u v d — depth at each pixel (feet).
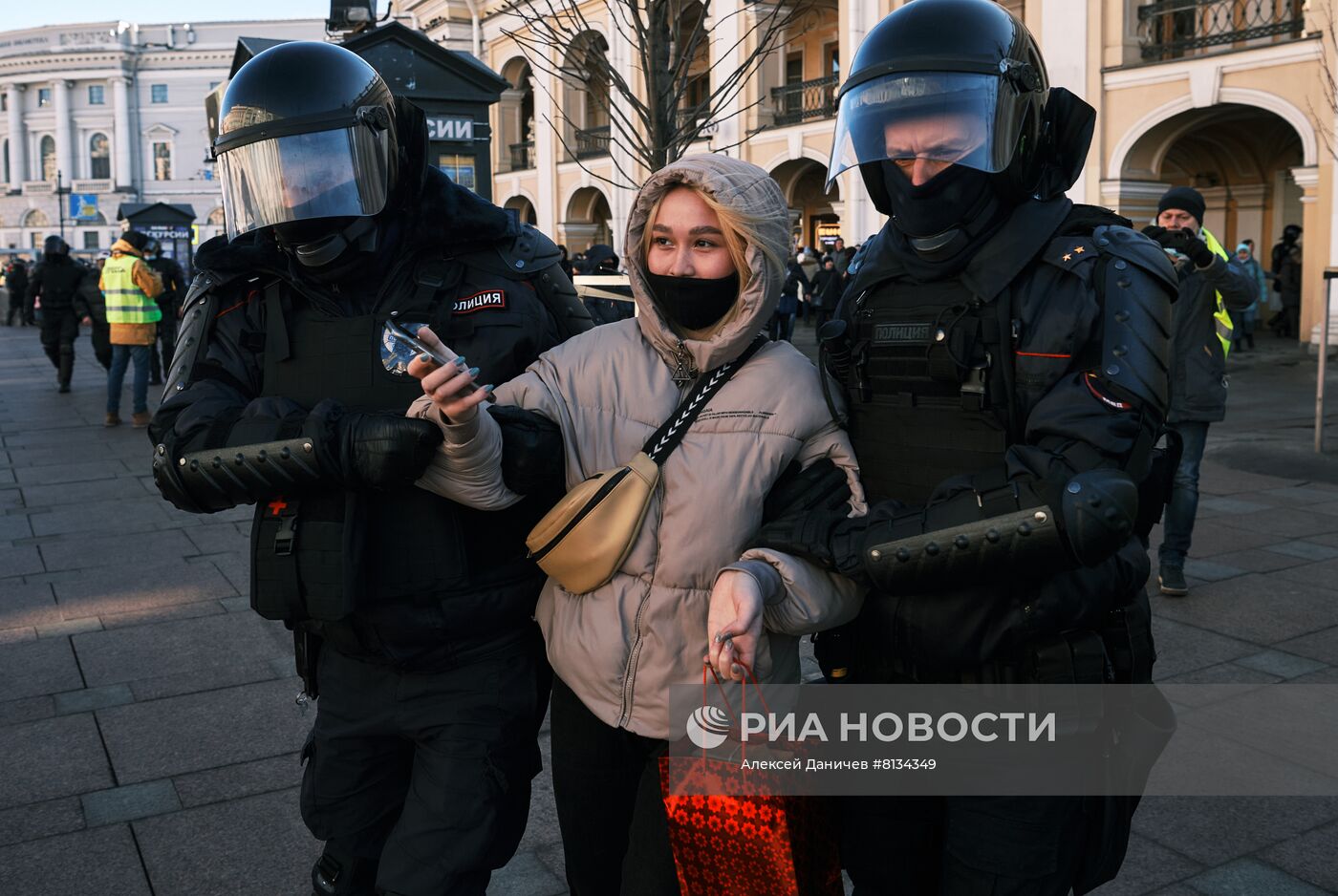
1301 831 9.35
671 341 5.72
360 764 6.55
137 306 32.42
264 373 6.59
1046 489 4.70
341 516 5.98
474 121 28.43
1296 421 32.24
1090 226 5.27
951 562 4.84
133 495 23.24
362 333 6.30
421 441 5.51
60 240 41.47
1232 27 53.57
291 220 5.97
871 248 5.95
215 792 10.24
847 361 5.84
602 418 5.86
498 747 6.24
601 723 6.03
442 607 6.14
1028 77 5.28
